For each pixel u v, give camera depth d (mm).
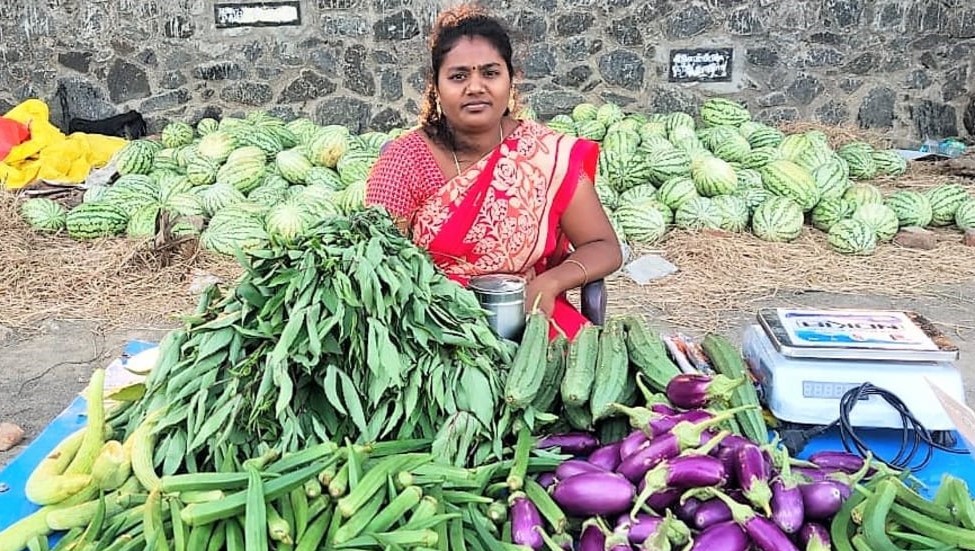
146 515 1732
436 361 2008
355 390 1922
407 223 2943
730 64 8492
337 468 1826
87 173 7523
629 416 2025
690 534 1732
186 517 1680
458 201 2902
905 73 8461
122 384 2660
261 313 1979
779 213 6145
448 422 1976
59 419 2504
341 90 8719
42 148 7359
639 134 7344
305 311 1929
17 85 8719
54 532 1945
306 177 6688
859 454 2268
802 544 1751
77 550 1762
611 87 8609
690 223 6254
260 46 8602
